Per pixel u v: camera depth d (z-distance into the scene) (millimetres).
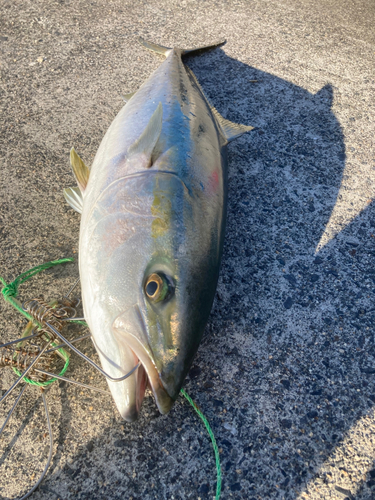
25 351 371
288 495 358
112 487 351
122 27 831
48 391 389
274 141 639
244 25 875
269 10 929
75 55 749
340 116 691
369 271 506
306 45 835
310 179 595
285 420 393
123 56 758
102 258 375
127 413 331
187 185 411
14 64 721
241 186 575
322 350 439
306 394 409
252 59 786
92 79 704
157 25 849
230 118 666
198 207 406
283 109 692
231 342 434
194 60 771
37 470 355
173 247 365
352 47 844
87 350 414
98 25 827
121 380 327
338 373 426
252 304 464
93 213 407
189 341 346
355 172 612
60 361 407
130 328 338
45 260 477
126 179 409
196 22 870
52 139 605
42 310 374
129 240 371
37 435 370
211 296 378
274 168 603
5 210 515
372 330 458
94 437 371
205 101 584
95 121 638
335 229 542
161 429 377
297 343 442
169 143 441
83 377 400
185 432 377
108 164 454
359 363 435
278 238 525
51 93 673
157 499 348
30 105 650
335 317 464
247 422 388
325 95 726
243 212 546
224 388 405
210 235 401
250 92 718
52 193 540
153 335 334
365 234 541
